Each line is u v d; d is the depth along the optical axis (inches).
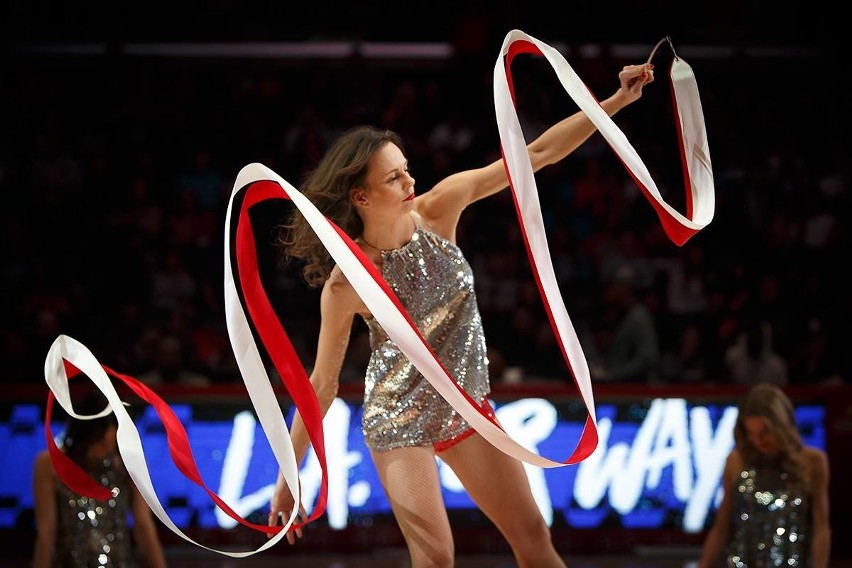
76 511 230.2
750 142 587.5
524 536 168.2
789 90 609.6
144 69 604.4
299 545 355.3
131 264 514.6
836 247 543.2
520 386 357.1
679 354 472.7
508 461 166.2
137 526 238.1
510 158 146.3
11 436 352.5
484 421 137.3
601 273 514.9
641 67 160.7
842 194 570.3
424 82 605.9
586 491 356.2
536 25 625.9
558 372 432.5
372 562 347.6
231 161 573.0
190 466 159.9
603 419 358.3
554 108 590.2
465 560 354.3
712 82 611.5
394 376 167.5
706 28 635.5
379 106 598.9
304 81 605.9
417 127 584.1
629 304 455.5
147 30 635.5
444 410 165.3
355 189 162.6
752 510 239.0
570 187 559.5
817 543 237.3
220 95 598.5
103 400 230.4
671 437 358.6
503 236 526.6
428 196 171.9
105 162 562.3
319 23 653.3
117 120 584.4
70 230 535.5
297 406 149.9
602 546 355.3
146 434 353.4
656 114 586.2
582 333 481.7
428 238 167.3
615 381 411.5
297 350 463.2
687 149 163.5
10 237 529.3
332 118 588.4
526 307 481.1
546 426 356.8
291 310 502.0
